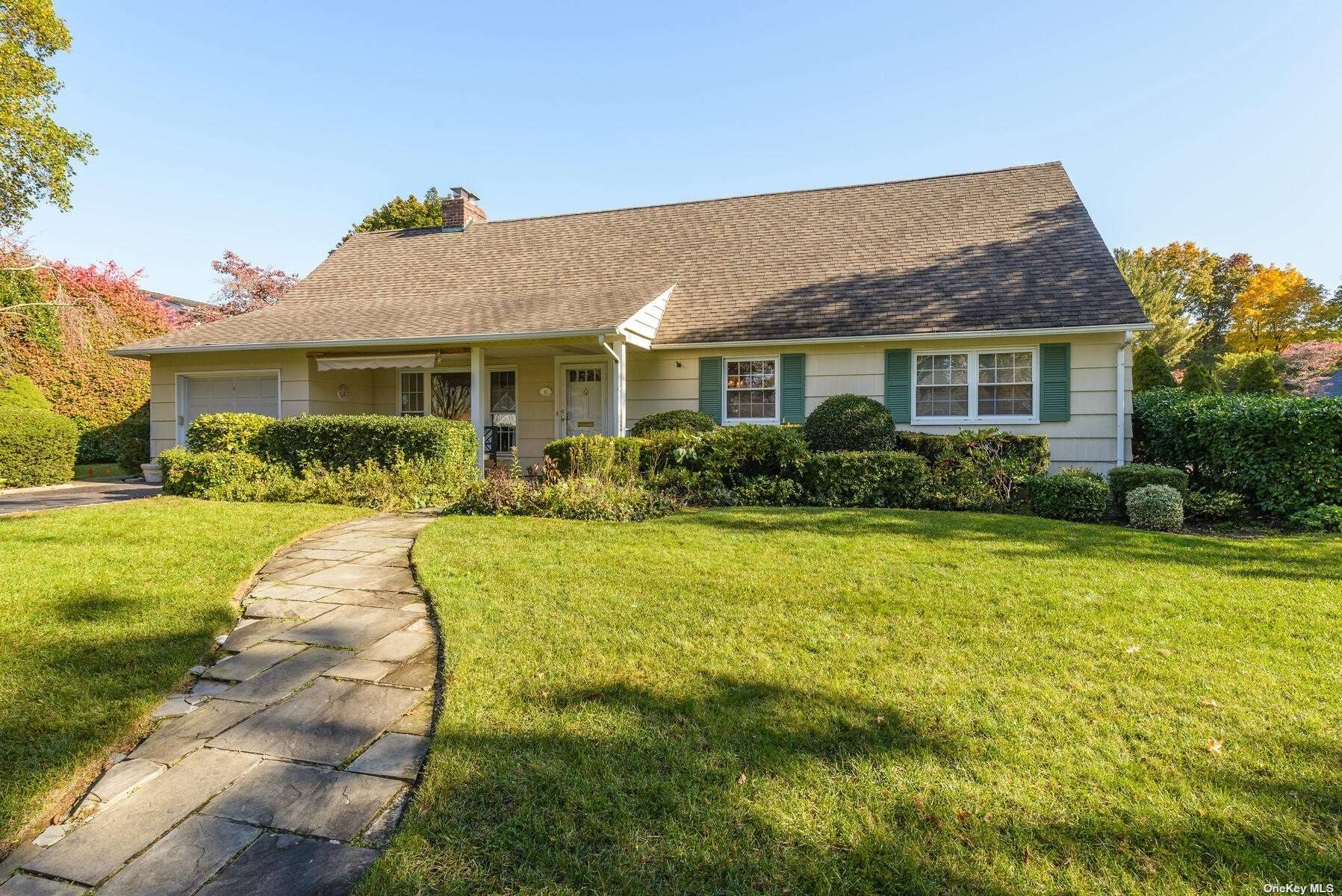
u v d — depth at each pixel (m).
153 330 19.11
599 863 1.99
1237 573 5.18
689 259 14.13
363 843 2.15
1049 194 13.15
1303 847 2.05
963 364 11.08
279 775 2.55
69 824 2.25
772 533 6.75
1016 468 9.18
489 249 16.12
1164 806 2.25
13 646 3.62
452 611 4.28
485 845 2.07
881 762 2.49
